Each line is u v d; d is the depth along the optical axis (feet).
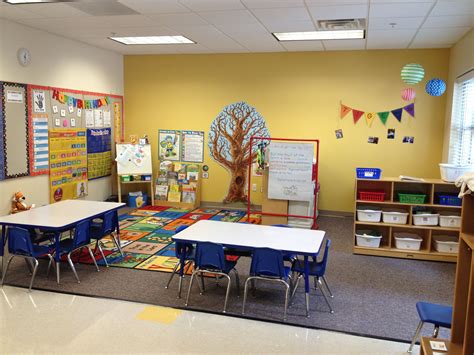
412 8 14.70
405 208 18.04
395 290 13.93
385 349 10.32
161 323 11.36
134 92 26.78
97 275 14.62
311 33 19.33
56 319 11.48
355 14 15.71
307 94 24.03
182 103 26.05
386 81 22.84
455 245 16.78
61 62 21.03
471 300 6.75
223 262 11.93
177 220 22.53
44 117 19.98
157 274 14.79
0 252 13.85
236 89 25.11
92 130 23.73
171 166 26.32
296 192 18.76
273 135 24.79
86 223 14.28
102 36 20.89
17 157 18.45
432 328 11.33
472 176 7.11
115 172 26.08
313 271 12.45
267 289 13.82
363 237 17.52
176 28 18.70
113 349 10.04
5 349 9.95
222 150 25.70
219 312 12.04
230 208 25.84
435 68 22.06
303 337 10.80
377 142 23.32
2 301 12.59
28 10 16.07
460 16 15.61
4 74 17.65
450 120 20.80
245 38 20.62
